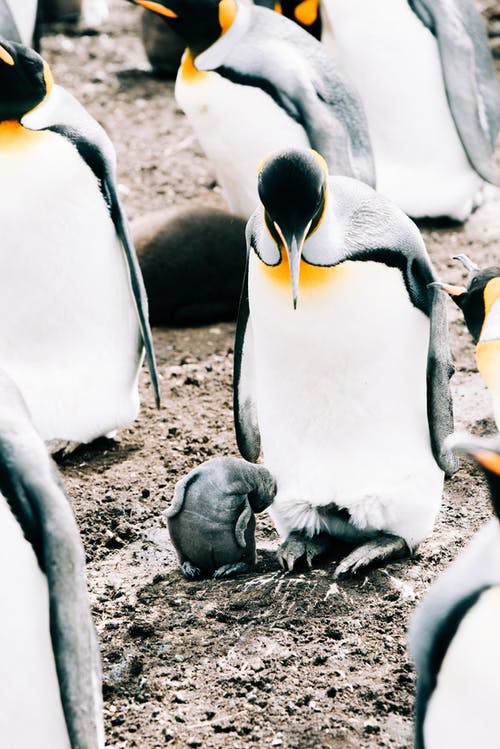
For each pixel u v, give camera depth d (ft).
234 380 27.48
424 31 45.01
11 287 30.35
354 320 24.11
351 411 25.40
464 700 16.47
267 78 37.88
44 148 29.32
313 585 25.91
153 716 22.00
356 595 25.46
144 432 34.09
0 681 16.99
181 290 40.65
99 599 25.89
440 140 46.42
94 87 63.41
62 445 32.68
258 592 25.73
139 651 23.85
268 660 23.39
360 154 39.40
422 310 24.97
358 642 23.89
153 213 41.83
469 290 24.57
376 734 21.38
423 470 26.20
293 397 25.55
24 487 16.74
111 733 21.54
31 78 29.01
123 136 57.16
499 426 23.80
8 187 29.32
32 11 49.14
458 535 27.86
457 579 16.85
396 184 46.91
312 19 45.80
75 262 30.42
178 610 25.25
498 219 48.01
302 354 24.81
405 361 25.14
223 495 25.76
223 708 22.13
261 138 38.73
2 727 17.26
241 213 42.55
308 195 22.63
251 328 26.81
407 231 24.70
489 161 46.62
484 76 47.85
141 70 66.03
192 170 53.36
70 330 31.30
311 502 26.71
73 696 16.80
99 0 74.69
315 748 21.02
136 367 33.06
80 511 29.73
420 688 17.19
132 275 30.99
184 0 37.70
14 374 31.50
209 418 34.76
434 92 45.70
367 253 23.86
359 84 46.16
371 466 25.98
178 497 26.04
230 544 26.11
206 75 38.65
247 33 38.68
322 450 26.07
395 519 26.63
